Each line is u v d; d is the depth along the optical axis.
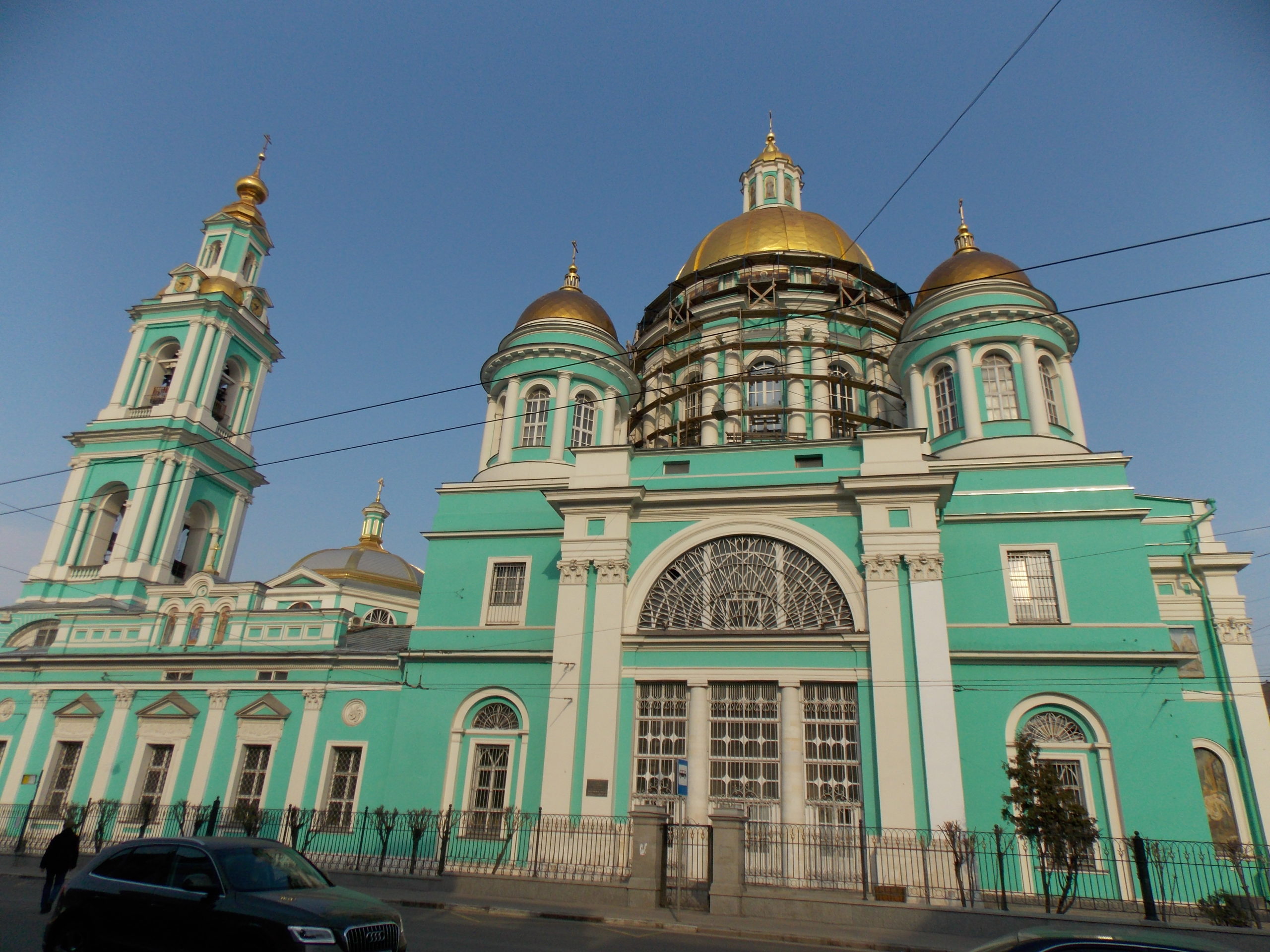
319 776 26.08
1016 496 23.66
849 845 19.41
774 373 32.72
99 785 28.14
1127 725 20.67
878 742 20.00
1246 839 23.12
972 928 15.48
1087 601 22.17
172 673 29.45
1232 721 24.34
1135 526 22.61
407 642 30.17
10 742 29.98
